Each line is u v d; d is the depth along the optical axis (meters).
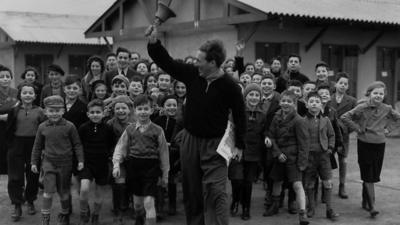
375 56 14.66
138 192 5.40
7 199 7.00
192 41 14.30
